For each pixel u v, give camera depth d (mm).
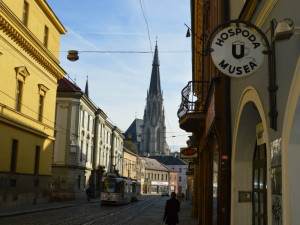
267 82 6676
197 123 17500
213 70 14508
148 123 158125
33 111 30312
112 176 40375
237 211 9523
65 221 19750
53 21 33906
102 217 23578
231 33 6844
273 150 6301
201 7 21266
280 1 6082
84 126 49531
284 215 5566
